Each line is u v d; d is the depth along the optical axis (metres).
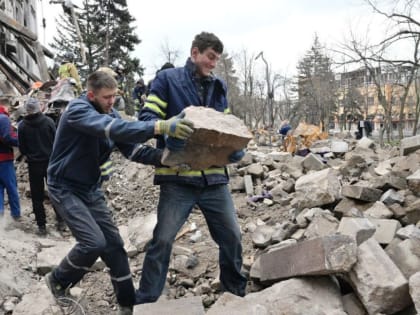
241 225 5.12
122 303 3.30
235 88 43.06
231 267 3.35
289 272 3.13
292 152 11.34
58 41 36.72
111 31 35.50
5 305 3.37
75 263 2.99
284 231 4.25
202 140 2.70
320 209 4.43
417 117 23.94
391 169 5.49
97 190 3.25
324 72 38.12
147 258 3.10
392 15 17.44
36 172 5.26
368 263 2.88
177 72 3.10
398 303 2.76
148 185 6.81
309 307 2.84
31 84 12.03
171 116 3.06
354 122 40.28
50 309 3.26
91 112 2.81
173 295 3.70
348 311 2.88
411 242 3.13
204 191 3.14
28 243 4.77
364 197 4.43
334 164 7.55
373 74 21.69
